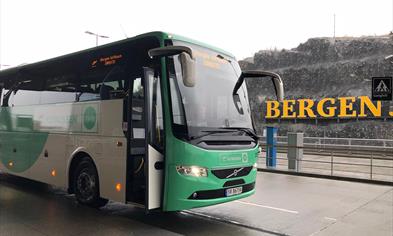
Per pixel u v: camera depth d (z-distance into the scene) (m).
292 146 14.50
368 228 6.65
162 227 6.46
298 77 37.75
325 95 35.03
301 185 11.48
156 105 6.10
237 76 7.38
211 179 5.98
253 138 7.10
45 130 8.90
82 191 7.75
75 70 8.20
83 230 6.15
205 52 6.84
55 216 7.00
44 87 9.15
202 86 6.47
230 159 6.32
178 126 5.91
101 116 7.20
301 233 6.29
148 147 5.93
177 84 6.10
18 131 9.99
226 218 7.17
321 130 32.28
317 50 38.00
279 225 6.75
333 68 35.94
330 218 7.34
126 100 6.72
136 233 6.06
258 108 39.00
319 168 15.33
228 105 6.84
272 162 15.64
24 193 9.29
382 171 14.49
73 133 7.93
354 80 34.25
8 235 5.81
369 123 30.17
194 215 7.35
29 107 9.62
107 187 6.96
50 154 8.67
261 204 8.52
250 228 6.53
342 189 10.82
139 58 6.70
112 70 7.19
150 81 6.12
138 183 6.62
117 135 6.80
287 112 34.47
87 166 7.64
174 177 5.86
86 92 7.71
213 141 6.17
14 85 10.43
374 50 34.66
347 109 31.05
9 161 10.34
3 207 7.73
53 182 8.57
